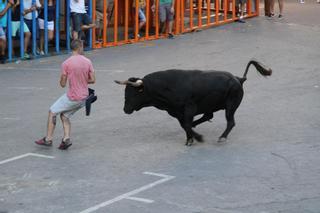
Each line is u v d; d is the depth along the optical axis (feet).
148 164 38.27
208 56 73.56
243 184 34.68
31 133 45.11
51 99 55.06
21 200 32.58
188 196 32.91
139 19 84.74
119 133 45.09
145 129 46.06
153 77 40.60
